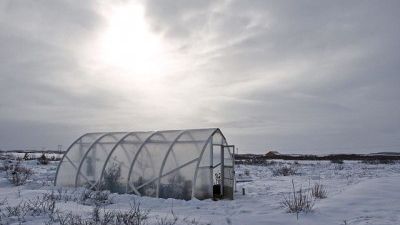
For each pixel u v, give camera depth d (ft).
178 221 31.32
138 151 53.88
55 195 46.91
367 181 57.93
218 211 38.93
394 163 175.83
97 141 60.59
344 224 30.17
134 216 31.32
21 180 63.98
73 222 28.45
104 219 29.48
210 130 51.78
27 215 31.63
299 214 34.86
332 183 66.59
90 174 58.29
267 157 292.40
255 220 32.89
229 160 54.70
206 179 49.44
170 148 51.52
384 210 35.06
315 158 274.98
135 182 52.24
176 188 48.67
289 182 72.90
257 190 59.93
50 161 134.82
